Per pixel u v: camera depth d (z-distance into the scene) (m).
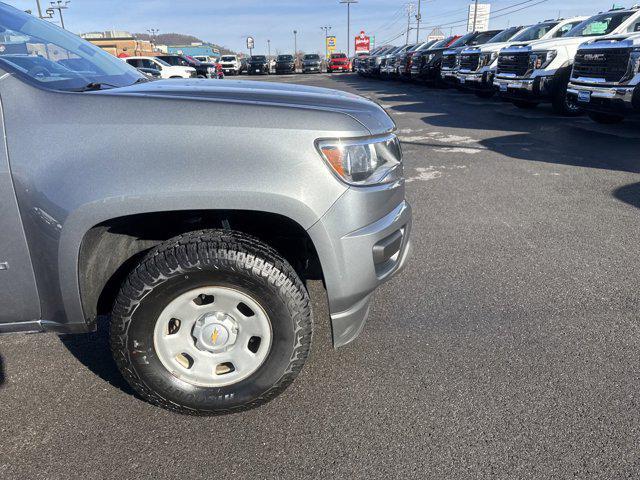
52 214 1.72
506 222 4.30
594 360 2.37
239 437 1.93
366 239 1.90
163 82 2.37
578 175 5.75
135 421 2.03
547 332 2.62
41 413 2.08
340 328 2.04
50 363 2.43
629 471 1.73
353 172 1.86
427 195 5.16
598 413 2.02
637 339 2.54
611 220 4.28
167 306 1.84
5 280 1.81
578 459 1.79
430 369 2.33
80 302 1.83
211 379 1.95
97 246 1.89
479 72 13.30
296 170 1.77
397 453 1.84
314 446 1.88
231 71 37.62
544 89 10.04
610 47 7.41
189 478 1.75
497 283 3.18
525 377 2.26
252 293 1.83
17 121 1.73
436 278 3.27
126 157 1.71
